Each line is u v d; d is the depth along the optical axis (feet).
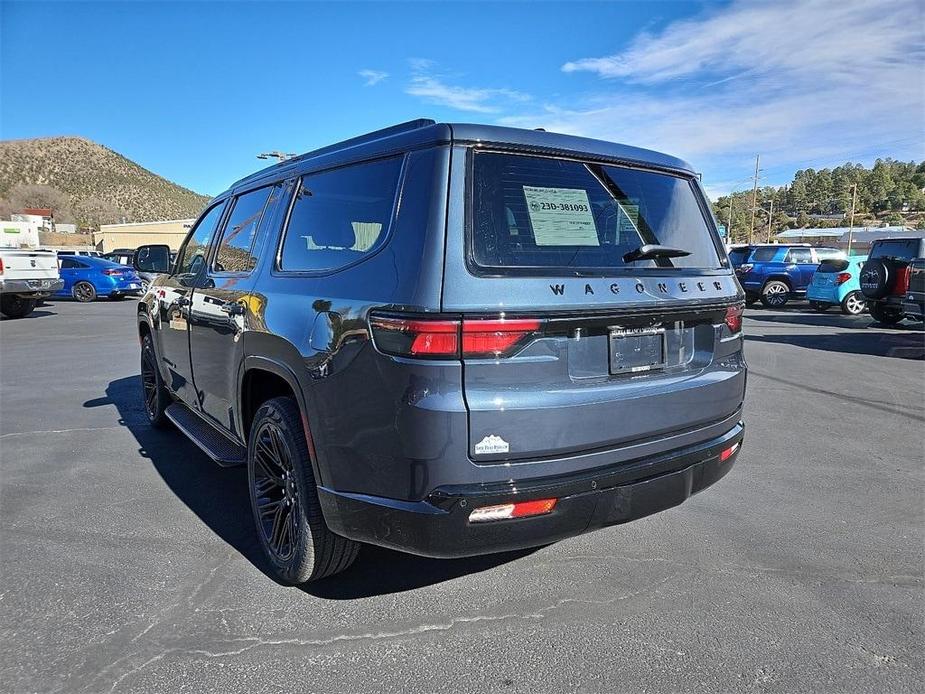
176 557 10.86
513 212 7.93
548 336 7.64
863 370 28.30
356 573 10.36
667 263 9.22
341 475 8.16
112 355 32.27
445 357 7.14
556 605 9.44
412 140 8.16
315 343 8.46
